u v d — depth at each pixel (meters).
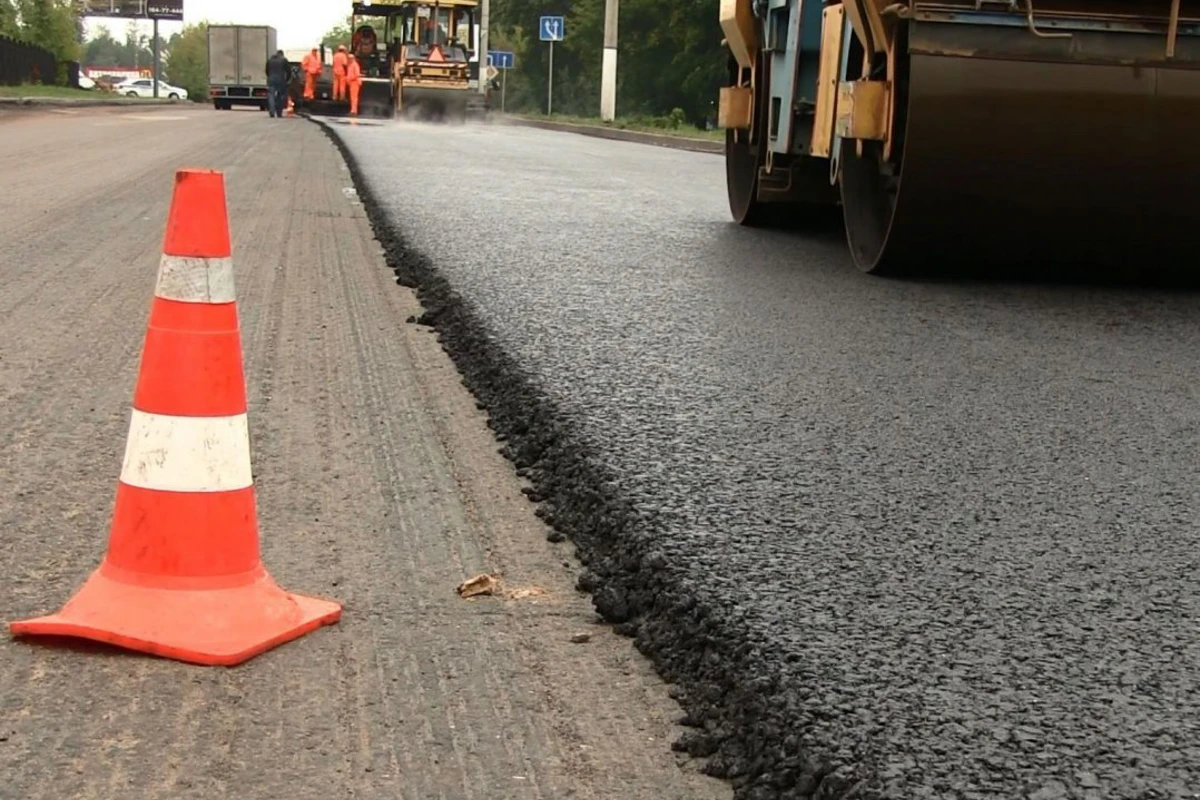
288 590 3.36
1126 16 7.89
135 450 3.07
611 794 2.46
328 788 2.45
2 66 51.19
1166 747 2.57
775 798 2.41
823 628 3.06
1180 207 8.02
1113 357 6.34
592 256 9.10
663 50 64.06
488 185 14.62
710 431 4.74
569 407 4.97
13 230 9.96
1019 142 7.86
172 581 3.03
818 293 7.91
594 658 3.04
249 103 57.75
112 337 6.29
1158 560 3.63
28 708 2.72
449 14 38.94
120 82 130.50
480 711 2.77
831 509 3.95
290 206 12.08
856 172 9.12
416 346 6.29
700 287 7.96
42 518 3.84
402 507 4.04
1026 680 2.84
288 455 4.52
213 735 2.63
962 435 4.85
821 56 9.83
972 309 7.53
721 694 2.81
